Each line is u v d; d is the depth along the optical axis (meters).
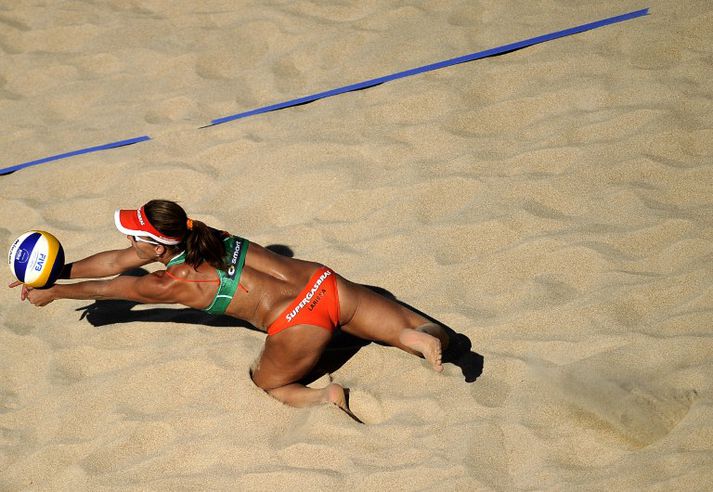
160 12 29.83
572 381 15.53
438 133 22.00
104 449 16.02
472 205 19.88
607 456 14.06
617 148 20.31
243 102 24.86
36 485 15.59
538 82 22.91
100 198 22.28
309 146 22.48
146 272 20.70
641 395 14.97
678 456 13.46
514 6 26.20
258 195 21.47
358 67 25.14
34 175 23.56
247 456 15.34
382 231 19.81
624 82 22.11
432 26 26.09
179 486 14.97
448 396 15.86
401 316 16.45
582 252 18.06
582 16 24.95
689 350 15.53
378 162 21.61
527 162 20.62
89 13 30.31
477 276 18.28
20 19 30.59
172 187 22.34
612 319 16.64
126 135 24.39
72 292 16.77
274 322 15.74
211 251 15.66
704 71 21.84
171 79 26.47
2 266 20.77
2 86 27.72
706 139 20.00
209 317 18.88
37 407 17.12
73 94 26.72
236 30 27.91
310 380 17.02
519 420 14.99
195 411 16.45
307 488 14.45
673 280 17.00
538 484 13.80
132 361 17.92
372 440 15.16
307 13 27.94
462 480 14.00
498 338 16.92
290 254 19.72
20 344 18.80
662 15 24.03
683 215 18.30
